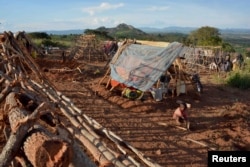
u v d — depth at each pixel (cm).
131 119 1137
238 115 1284
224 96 1659
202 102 1472
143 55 1545
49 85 991
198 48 2938
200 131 1083
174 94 1500
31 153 344
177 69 1520
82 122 679
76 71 1958
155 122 1133
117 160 476
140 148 888
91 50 3017
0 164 357
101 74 1969
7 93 605
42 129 379
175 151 894
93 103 1291
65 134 429
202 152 905
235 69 2395
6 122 563
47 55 2791
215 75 2247
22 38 1762
